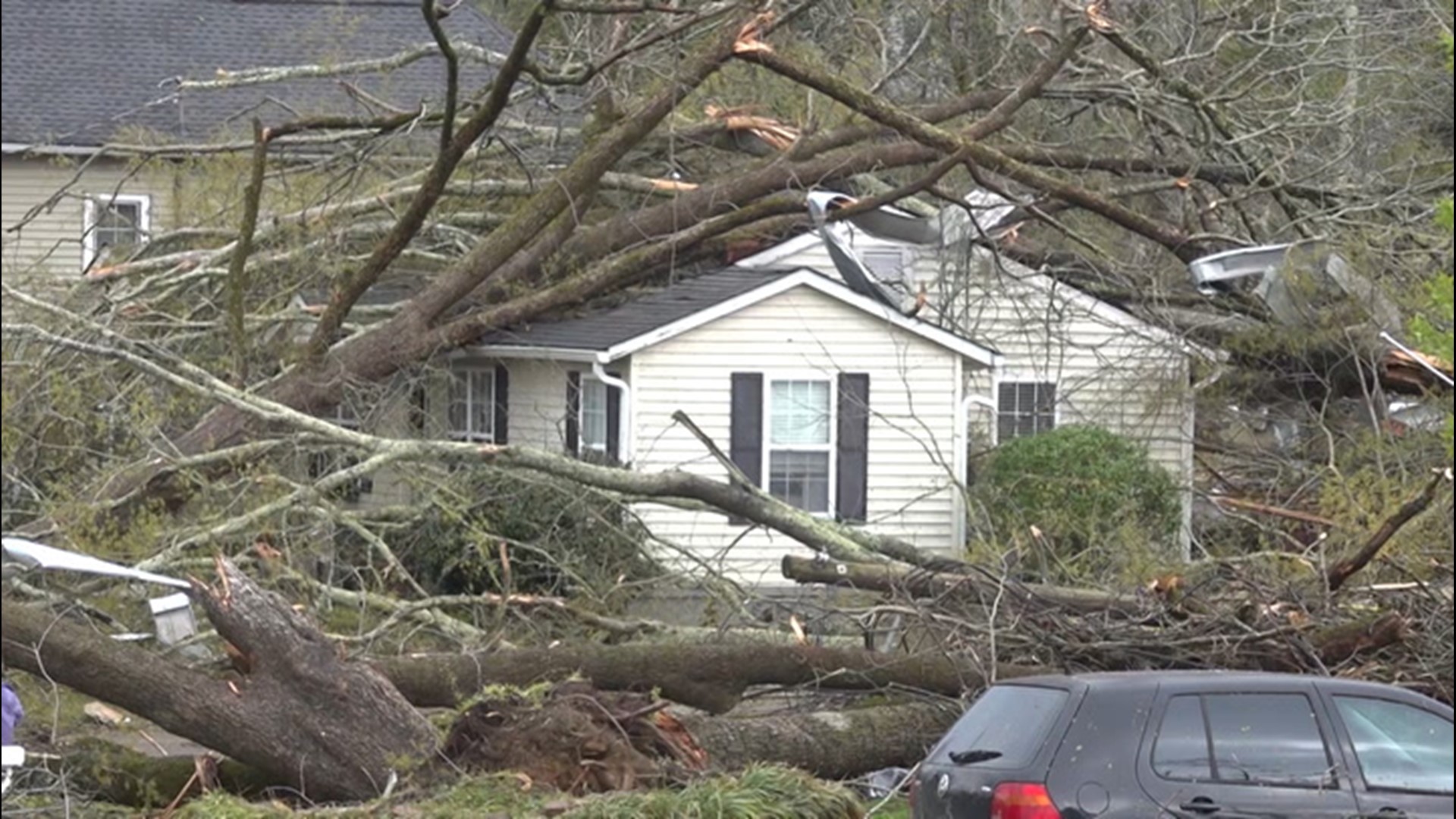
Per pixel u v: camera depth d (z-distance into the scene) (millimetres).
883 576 22328
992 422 37281
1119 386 36375
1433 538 23797
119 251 34656
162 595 21953
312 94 45938
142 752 20422
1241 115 33531
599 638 24594
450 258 33719
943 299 35625
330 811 16141
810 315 35312
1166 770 12797
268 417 25156
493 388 37562
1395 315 27906
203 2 48719
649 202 36062
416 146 36219
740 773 17953
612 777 17266
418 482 26156
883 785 20250
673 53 30531
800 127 33750
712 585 25469
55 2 48344
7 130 44250
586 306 37094
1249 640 20625
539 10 26000
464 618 27266
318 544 25047
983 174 32719
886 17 34312
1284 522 29562
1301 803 12812
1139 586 22062
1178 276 37062
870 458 35438
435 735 17938
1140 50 31344
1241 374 32562
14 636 17484
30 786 17750
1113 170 33438
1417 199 31781
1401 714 13258
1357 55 34250
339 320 28844
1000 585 21125
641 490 25188
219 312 31953
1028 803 12672
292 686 17656
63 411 26281
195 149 33250
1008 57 34500
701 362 35094
